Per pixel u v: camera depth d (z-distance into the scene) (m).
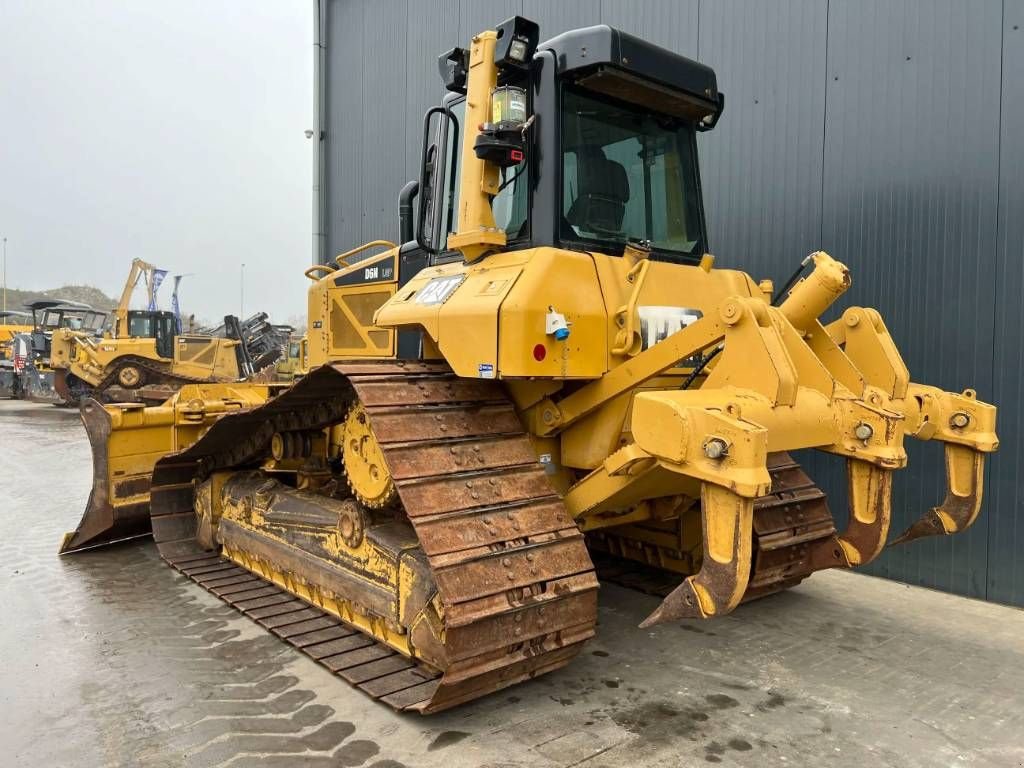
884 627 4.53
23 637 4.21
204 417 6.17
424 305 3.82
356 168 10.78
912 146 5.34
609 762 2.97
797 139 5.96
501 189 4.00
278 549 4.69
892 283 5.46
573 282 3.52
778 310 3.41
